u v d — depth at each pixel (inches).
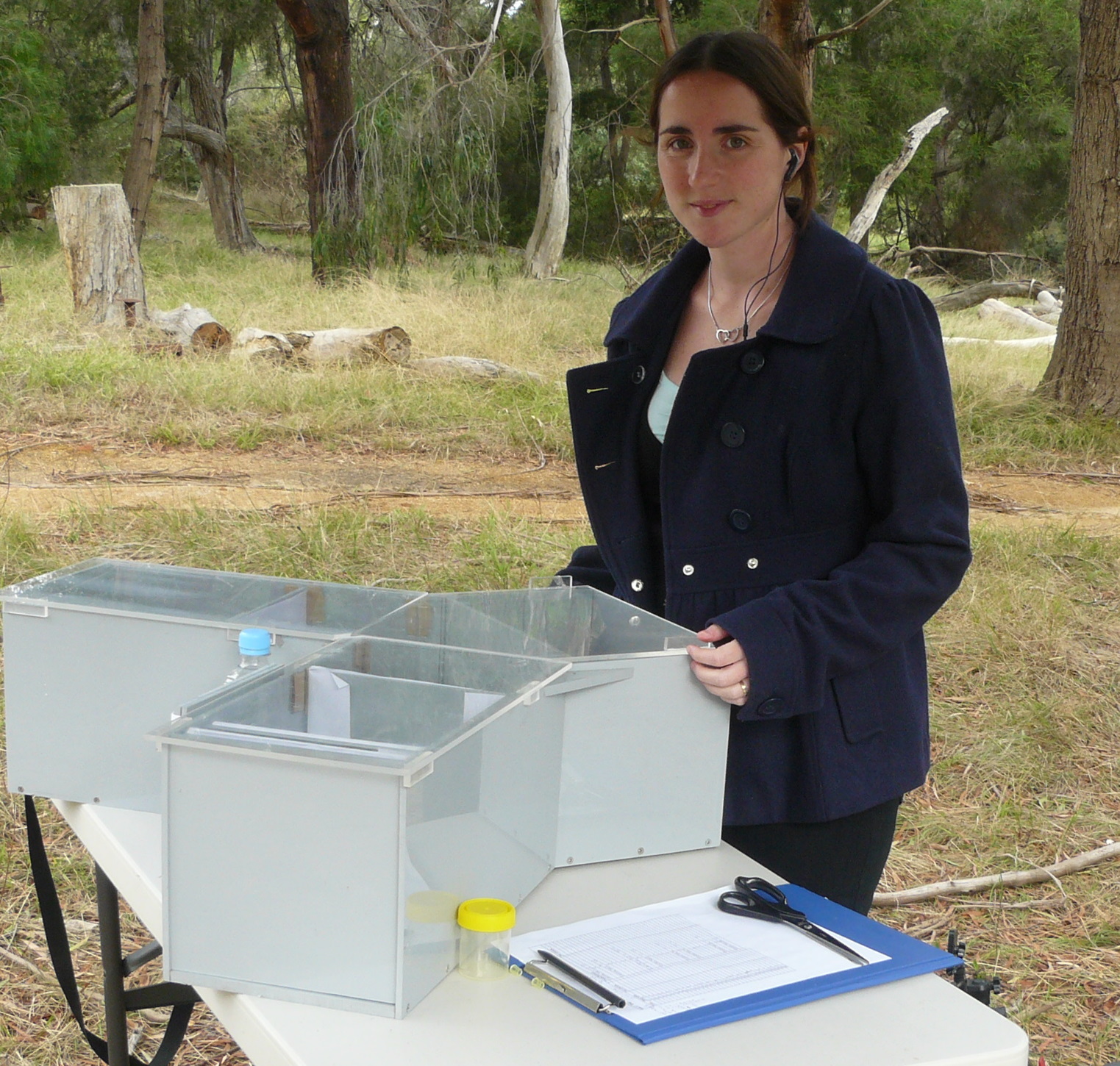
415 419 323.3
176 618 62.6
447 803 50.4
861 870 73.2
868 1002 51.1
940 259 1031.0
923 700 74.7
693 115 66.1
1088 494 298.2
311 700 54.4
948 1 922.1
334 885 48.1
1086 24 340.5
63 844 134.2
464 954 51.7
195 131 857.5
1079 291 352.8
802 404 68.4
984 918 130.5
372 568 214.4
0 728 144.0
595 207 927.0
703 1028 48.3
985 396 361.4
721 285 73.3
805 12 337.4
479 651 59.4
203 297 514.9
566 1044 47.3
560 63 739.4
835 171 890.1
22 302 444.1
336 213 586.6
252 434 302.0
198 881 49.8
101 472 270.5
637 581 76.4
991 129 1014.4
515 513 253.9
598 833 63.4
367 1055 46.1
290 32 928.9
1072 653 193.6
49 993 111.3
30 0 848.3
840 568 68.6
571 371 75.2
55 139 750.5
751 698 63.6
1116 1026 113.4
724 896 59.1
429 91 597.0
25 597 64.2
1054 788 157.2
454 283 574.9
